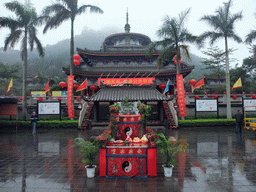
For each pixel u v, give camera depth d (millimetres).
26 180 5621
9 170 6559
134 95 15492
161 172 6137
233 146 10062
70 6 19688
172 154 5852
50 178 5754
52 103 18141
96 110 17688
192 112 21594
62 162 7500
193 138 12453
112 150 5719
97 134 14578
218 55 30562
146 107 6516
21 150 9562
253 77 35562
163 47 18547
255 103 18797
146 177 5664
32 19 19703
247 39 20000
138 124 6590
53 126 17531
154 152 5707
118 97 15320
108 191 4773
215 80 45625
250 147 9812
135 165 5691
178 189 4859
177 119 17562
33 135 14375
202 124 17344
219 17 19203
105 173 5742
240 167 6660
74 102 22094
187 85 39219
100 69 29266
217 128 16922
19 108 21781
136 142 6027
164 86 26500
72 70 19969
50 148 9992
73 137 13375
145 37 35906
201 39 19109
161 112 17797
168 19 17781
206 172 6156
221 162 7281
